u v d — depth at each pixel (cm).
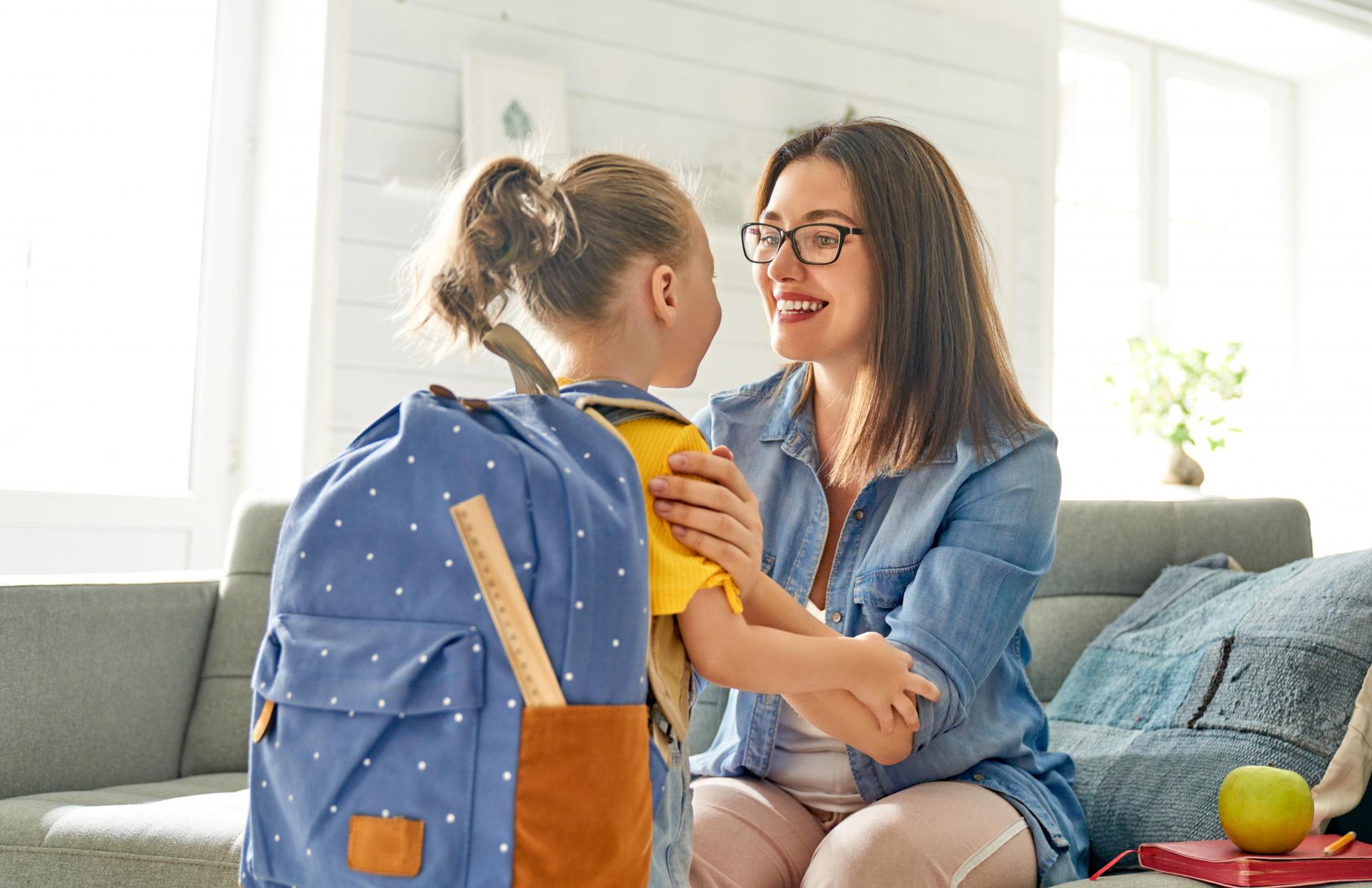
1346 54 468
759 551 93
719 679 91
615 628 79
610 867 77
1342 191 477
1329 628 138
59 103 292
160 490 301
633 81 321
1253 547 193
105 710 170
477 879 75
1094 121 442
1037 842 121
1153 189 453
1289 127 491
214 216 305
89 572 286
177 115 304
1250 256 480
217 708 183
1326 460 476
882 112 364
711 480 93
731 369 336
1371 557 147
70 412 293
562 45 309
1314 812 123
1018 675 140
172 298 304
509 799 75
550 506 79
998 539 128
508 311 105
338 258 279
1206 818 129
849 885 111
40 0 290
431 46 291
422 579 80
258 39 309
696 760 144
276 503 196
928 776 127
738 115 339
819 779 132
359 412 281
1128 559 190
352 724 78
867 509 137
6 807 140
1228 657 146
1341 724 130
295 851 80
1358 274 470
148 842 128
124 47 299
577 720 77
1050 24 396
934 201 136
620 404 91
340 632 81
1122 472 438
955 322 135
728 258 334
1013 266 384
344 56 280
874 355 134
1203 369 376
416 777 77
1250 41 459
